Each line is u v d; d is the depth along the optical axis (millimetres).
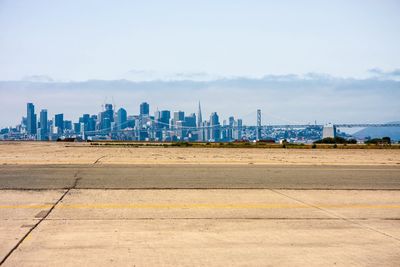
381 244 7078
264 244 6988
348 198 11281
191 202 10367
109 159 22594
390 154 32094
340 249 6781
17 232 7410
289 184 13570
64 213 8961
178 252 6512
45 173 15547
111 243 6891
